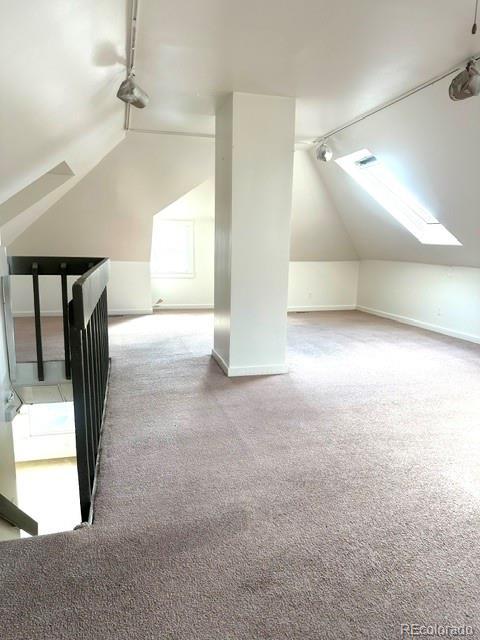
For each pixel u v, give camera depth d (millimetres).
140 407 3029
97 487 2053
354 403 3174
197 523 1806
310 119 3979
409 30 2260
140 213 5715
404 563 1602
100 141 3912
